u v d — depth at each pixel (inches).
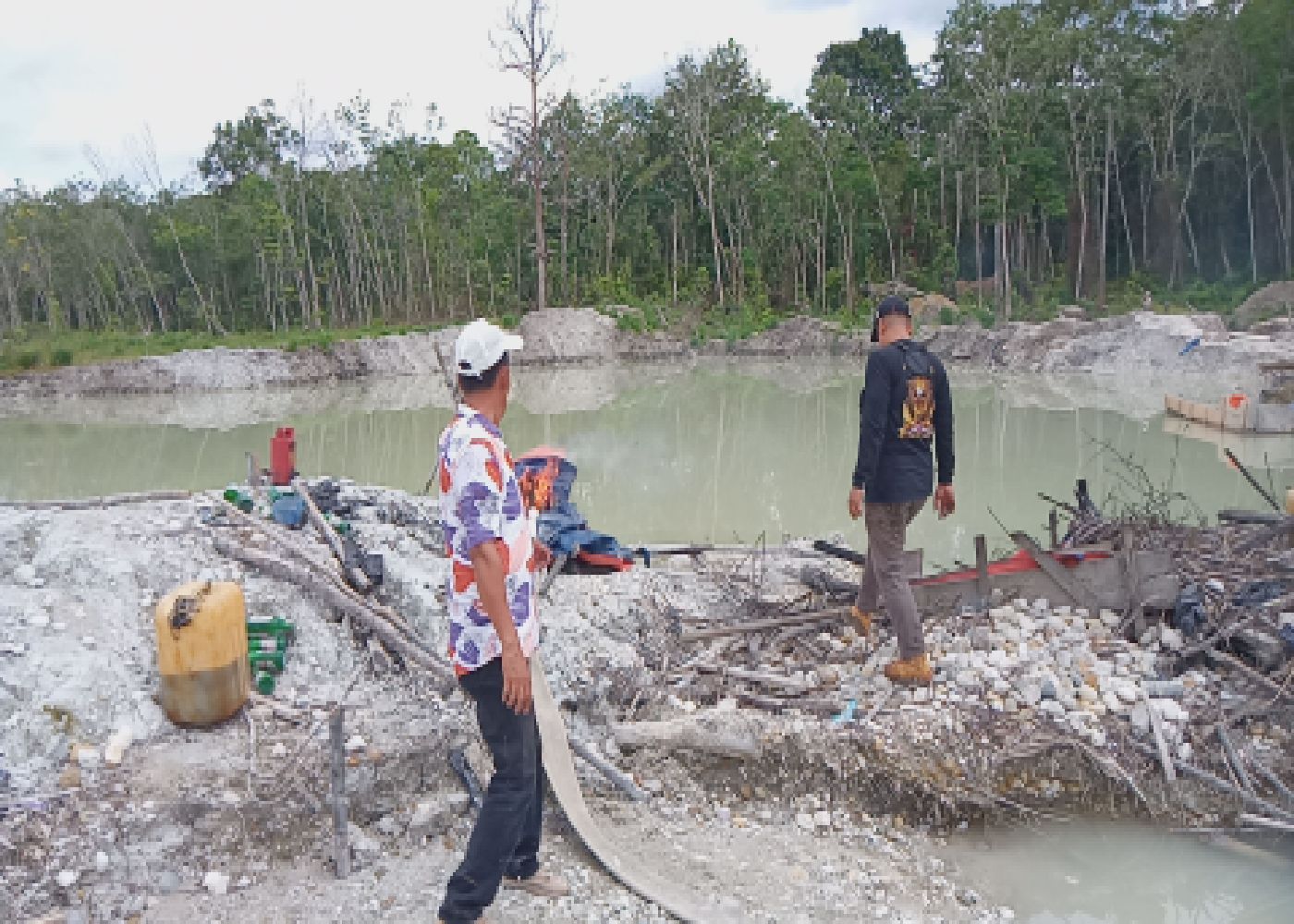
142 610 169.2
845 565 253.4
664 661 189.3
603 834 144.0
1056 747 162.4
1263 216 1640.0
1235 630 178.9
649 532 368.5
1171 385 891.4
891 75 2374.5
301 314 2020.2
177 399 1109.1
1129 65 1599.4
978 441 572.7
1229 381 897.5
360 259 1994.3
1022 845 152.1
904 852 148.6
